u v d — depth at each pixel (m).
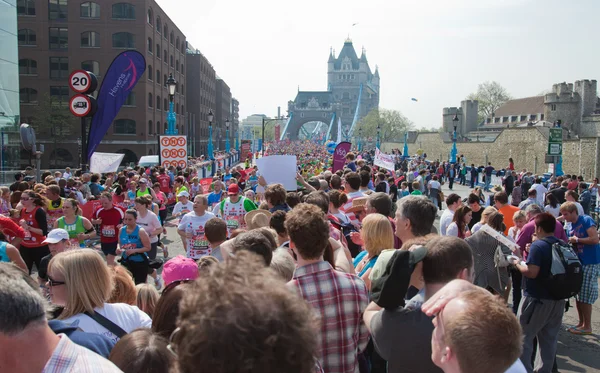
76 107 15.96
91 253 3.74
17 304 2.35
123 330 3.70
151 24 63.94
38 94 60.62
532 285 6.02
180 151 22.34
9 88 31.83
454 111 104.06
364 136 150.38
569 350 7.16
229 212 9.80
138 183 15.47
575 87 83.19
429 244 3.18
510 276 8.17
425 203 4.76
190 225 9.05
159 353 2.74
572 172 53.88
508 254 7.03
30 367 2.41
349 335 3.57
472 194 9.49
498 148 67.06
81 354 2.53
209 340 1.41
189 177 21.16
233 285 1.51
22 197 9.12
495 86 130.00
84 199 15.29
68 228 9.32
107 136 60.69
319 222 3.61
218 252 6.62
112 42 60.44
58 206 11.13
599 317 8.70
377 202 6.66
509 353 2.04
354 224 7.83
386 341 3.11
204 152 100.50
